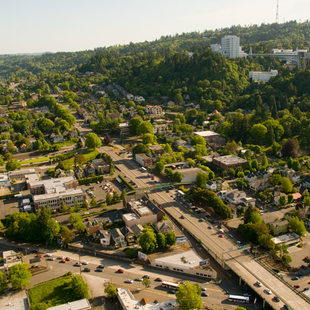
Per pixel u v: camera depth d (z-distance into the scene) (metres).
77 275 176.00
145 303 160.50
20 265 177.12
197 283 175.75
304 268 190.00
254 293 171.00
